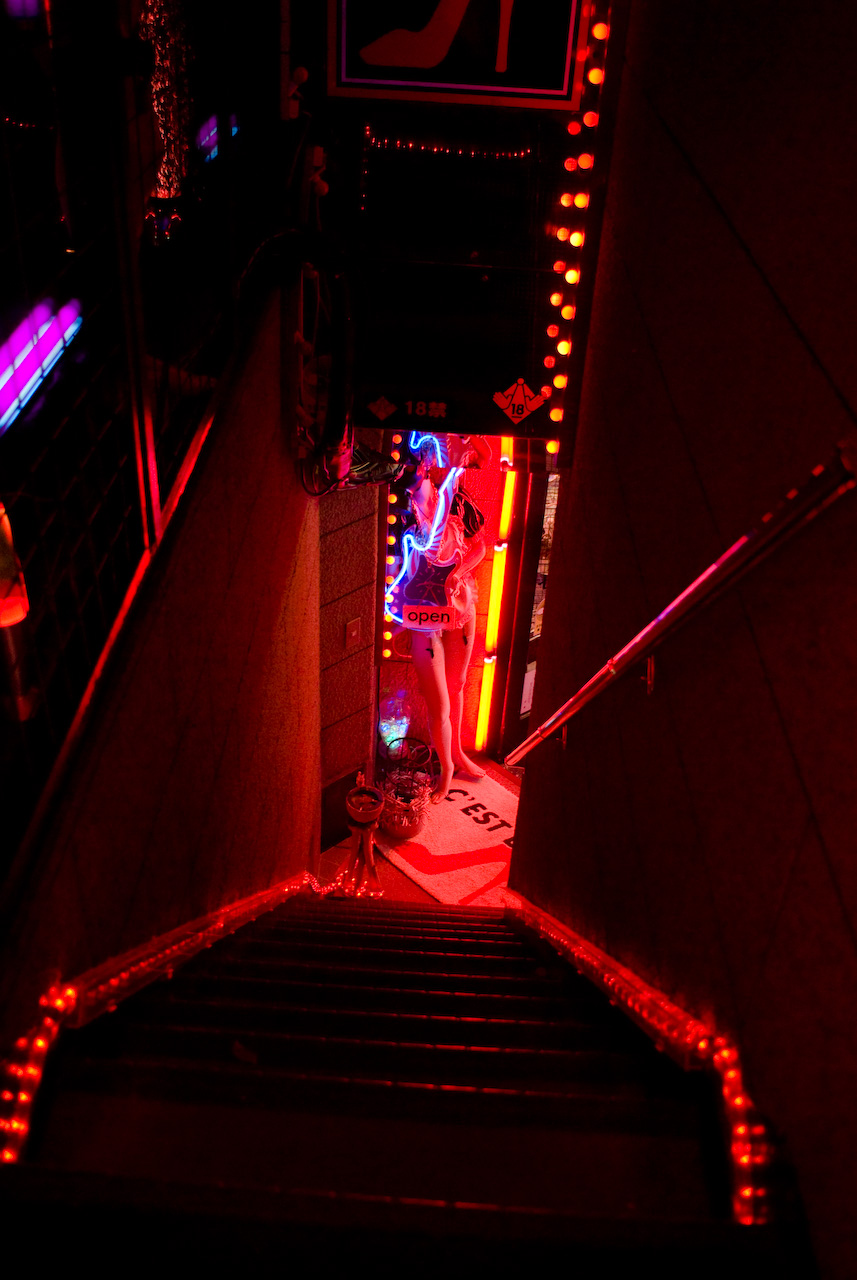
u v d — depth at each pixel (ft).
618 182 11.97
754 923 6.13
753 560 5.67
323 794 28.35
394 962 11.28
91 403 8.16
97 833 7.04
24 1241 4.12
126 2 6.97
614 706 10.59
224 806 11.82
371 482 19.98
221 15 10.96
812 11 5.83
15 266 7.33
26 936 5.69
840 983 4.96
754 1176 5.09
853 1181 4.55
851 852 4.92
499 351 16.01
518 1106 5.65
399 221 15.72
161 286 10.84
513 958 11.46
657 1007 7.25
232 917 11.76
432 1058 6.59
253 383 12.01
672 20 9.45
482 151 15.53
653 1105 5.74
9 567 5.48
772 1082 5.61
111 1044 6.40
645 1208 5.22
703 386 7.74
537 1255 4.17
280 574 15.64
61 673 7.31
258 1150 5.32
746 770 6.40
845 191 5.20
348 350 13.66
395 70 14.66
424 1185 5.23
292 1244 4.14
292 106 13.78
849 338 5.08
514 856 20.15
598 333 13.04
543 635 17.16
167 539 8.93
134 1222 4.17
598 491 12.28
